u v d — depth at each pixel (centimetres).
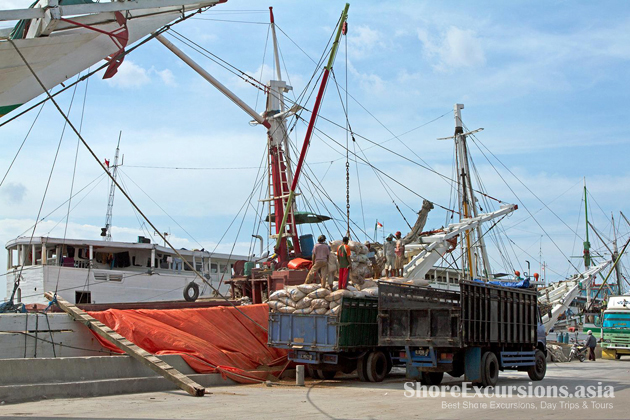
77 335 1703
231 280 2708
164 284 3244
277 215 2969
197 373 1705
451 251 3300
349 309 1778
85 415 1020
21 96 1580
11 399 1195
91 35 1566
